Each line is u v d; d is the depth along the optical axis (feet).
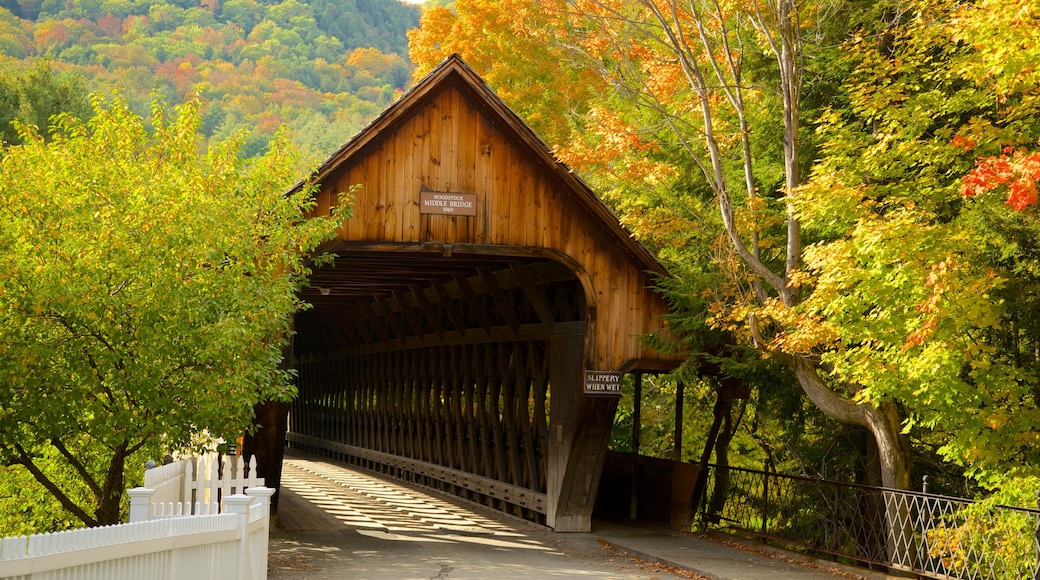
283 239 40.91
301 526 53.26
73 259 36.11
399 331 81.10
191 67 232.73
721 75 44.01
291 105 236.63
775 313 40.65
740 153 52.80
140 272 36.32
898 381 36.86
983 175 29.91
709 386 67.31
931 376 35.37
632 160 49.42
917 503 39.93
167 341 36.45
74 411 38.81
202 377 37.11
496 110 49.88
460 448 69.97
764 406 58.03
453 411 72.69
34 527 56.59
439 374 74.69
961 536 37.17
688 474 54.75
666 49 52.31
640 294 53.31
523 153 51.24
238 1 277.23
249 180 41.86
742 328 45.11
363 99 267.59
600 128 49.14
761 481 58.80
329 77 264.72
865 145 42.27
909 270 35.27
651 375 73.56
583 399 52.37
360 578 38.34
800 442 58.95
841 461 54.85
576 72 79.36
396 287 75.36
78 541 18.30
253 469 38.34
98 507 40.75
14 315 35.91
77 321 36.19
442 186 50.06
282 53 262.47
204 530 25.17
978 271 38.68
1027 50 31.76
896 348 36.88
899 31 42.29
